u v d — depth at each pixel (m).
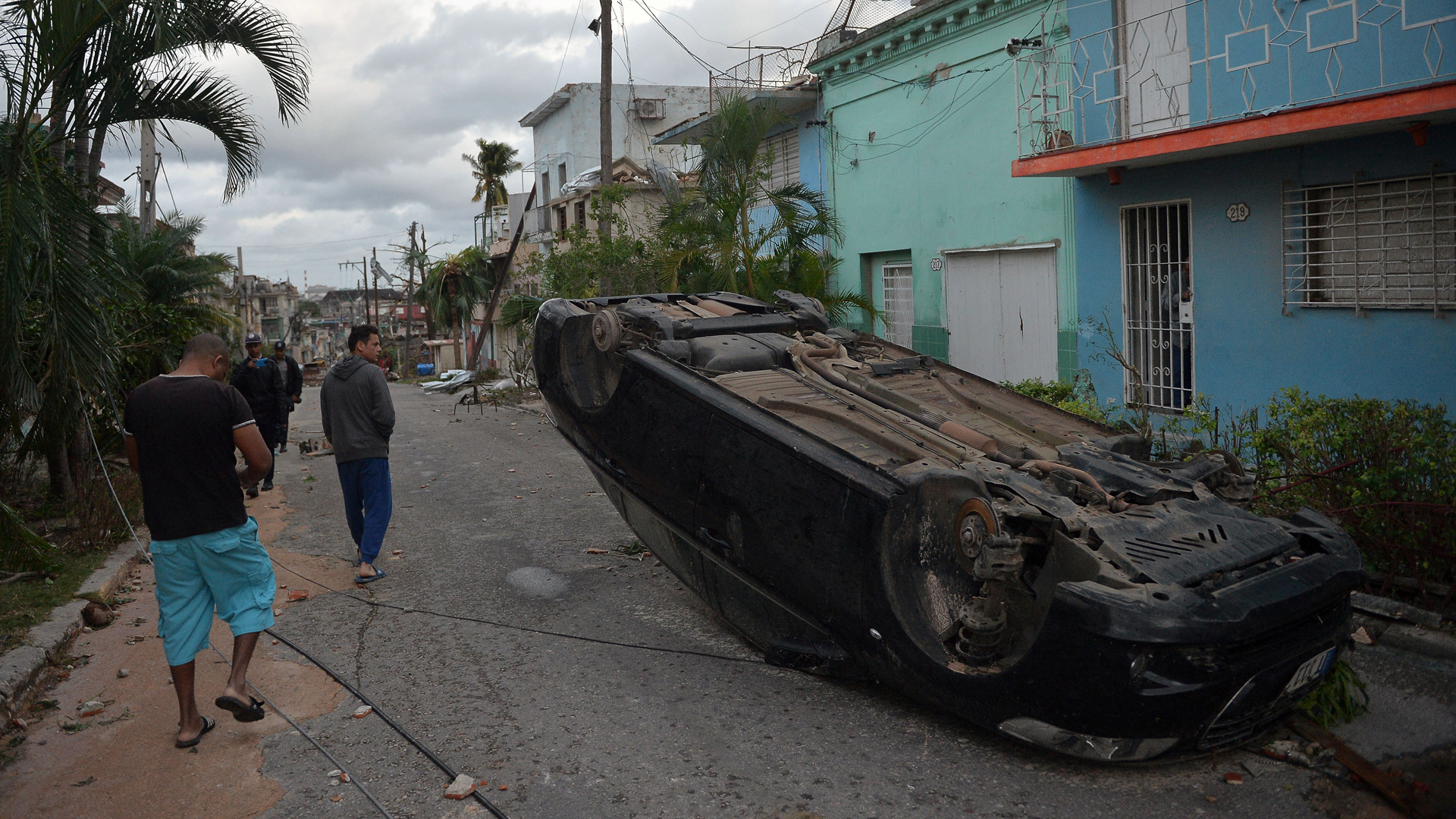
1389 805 3.32
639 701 4.36
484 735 4.04
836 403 4.64
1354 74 7.72
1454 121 6.98
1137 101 9.64
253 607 4.09
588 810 3.42
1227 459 4.38
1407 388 7.54
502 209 42.66
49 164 6.70
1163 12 8.83
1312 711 3.92
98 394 7.20
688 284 12.73
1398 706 4.02
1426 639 4.44
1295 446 5.43
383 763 3.82
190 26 7.02
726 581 4.77
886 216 13.58
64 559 6.59
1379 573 5.08
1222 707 3.23
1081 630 3.25
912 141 12.86
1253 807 3.35
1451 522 4.69
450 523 8.07
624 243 15.57
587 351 5.75
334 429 6.32
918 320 13.09
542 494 9.14
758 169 12.66
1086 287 10.33
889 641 3.86
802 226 12.95
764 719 4.14
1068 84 10.30
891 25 12.64
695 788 3.56
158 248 12.95
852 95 14.04
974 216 11.87
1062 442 4.58
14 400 6.17
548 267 16.83
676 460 4.80
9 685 4.32
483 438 13.55
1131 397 9.91
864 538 3.87
